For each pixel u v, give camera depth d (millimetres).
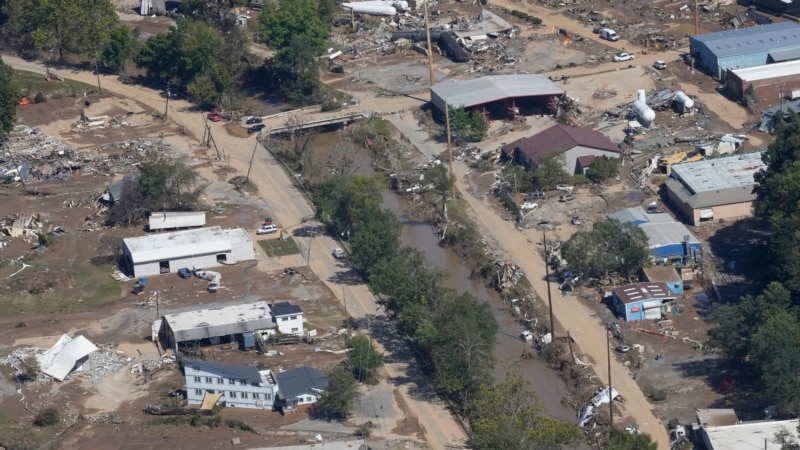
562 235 177500
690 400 140375
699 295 160500
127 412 143750
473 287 169250
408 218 189875
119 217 188625
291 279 171375
